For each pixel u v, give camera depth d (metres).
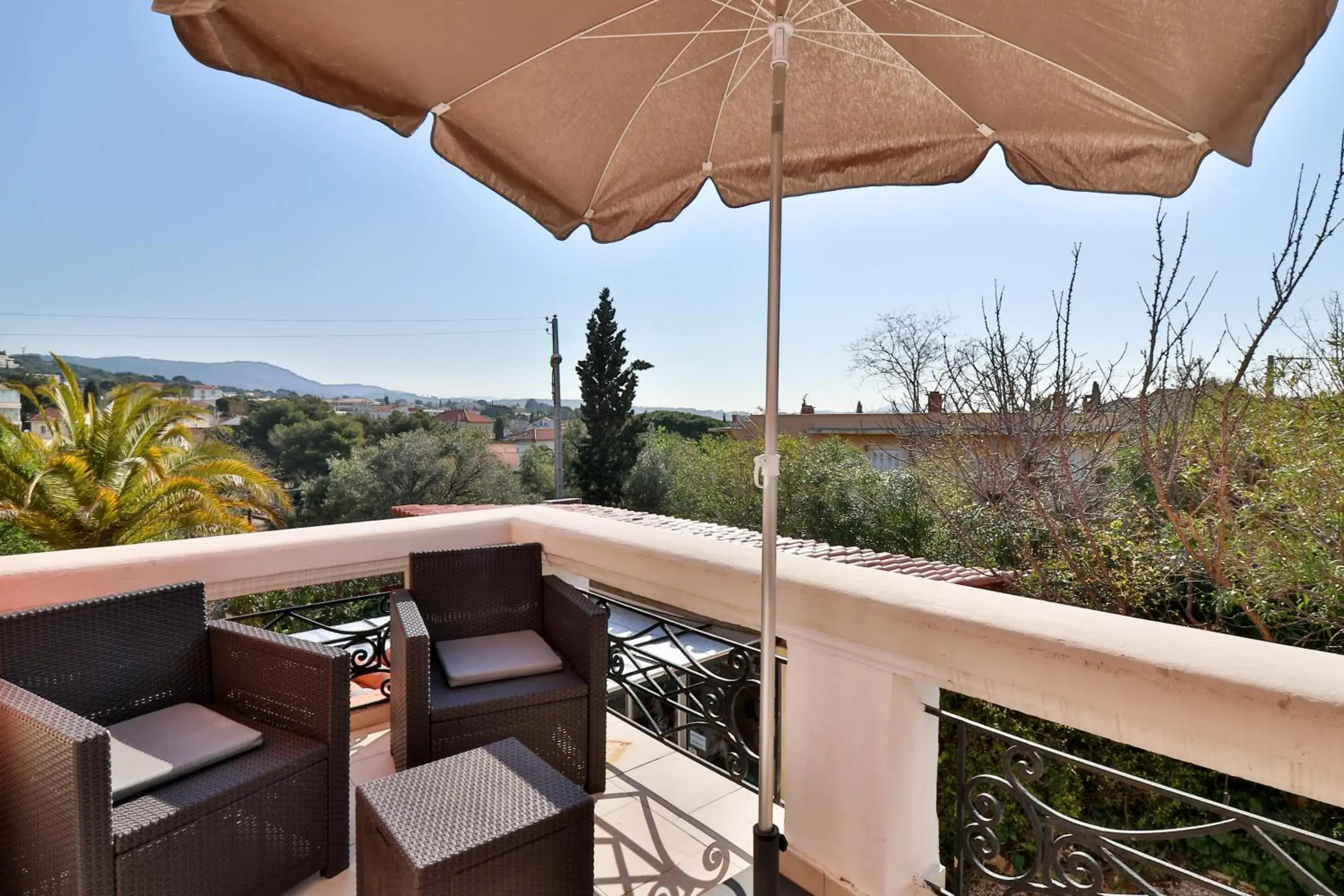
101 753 1.40
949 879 3.85
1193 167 1.40
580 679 2.38
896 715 1.73
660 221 2.04
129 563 2.39
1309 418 4.48
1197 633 1.43
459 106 1.62
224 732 1.81
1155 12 1.19
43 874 1.46
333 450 18.97
